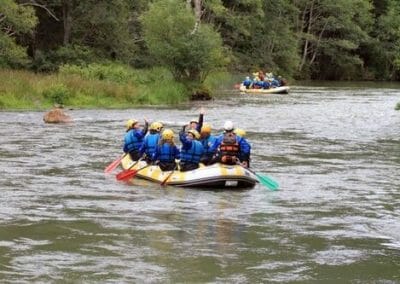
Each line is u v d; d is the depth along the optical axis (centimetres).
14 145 2238
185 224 1249
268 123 3175
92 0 5397
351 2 8731
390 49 9419
